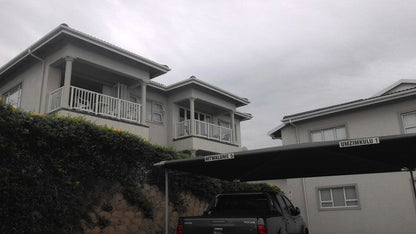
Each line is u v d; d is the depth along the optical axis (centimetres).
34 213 632
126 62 1512
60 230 666
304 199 1941
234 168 917
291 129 2077
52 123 711
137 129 1457
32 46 1369
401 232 1620
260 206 738
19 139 639
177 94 1902
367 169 931
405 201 1633
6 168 600
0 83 1711
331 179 1875
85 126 776
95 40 1345
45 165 675
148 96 1825
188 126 1878
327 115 1919
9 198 594
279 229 650
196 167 889
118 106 1442
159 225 920
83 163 754
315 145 694
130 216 838
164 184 977
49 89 1365
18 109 666
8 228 583
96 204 768
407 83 1717
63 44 1322
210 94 1978
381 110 1750
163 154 978
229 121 2362
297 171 973
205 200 1131
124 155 870
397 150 717
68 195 698
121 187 844
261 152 735
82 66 1441
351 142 662
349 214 1784
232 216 606
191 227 615
